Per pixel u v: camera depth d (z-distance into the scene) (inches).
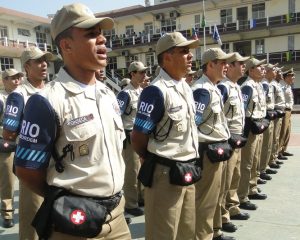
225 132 128.2
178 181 95.9
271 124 231.9
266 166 233.0
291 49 949.2
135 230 157.6
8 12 929.5
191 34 1026.7
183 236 104.6
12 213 165.9
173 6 1042.7
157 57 108.1
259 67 194.5
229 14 1009.5
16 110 122.8
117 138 72.8
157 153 98.6
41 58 127.4
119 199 72.3
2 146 158.1
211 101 125.2
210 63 130.6
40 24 1039.0
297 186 217.5
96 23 65.4
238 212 166.1
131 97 191.8
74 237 66.8
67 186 65.5
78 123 66.1
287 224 158.9
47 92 65.9
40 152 64.7
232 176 160.2
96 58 68.4
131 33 1138.0
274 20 937.5
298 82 949.2
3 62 922.1
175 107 99.0
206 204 124.7
